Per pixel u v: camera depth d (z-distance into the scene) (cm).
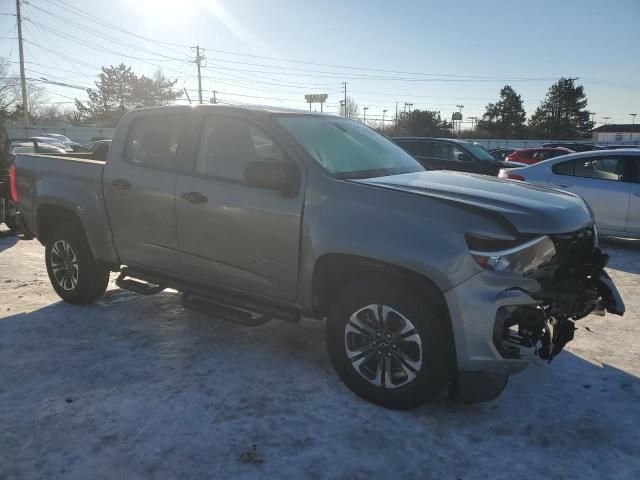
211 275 422
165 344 445
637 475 283
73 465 283
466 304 305
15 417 328
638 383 388
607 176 871
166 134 454
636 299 594
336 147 409
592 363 422
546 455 300
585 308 351
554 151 1947
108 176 480
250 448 300
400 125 6588
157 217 445
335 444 305
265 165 363
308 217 360
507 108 8306
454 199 325
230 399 353
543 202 344
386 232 328
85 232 502
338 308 357
